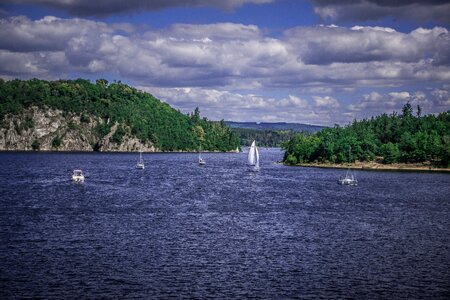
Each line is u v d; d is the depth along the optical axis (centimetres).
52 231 10744
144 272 7712
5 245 9325
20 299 6469
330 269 8025
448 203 16638
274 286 7144
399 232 11200
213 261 8412
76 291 6800
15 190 19000
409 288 7131
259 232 10962
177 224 11850
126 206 14925
